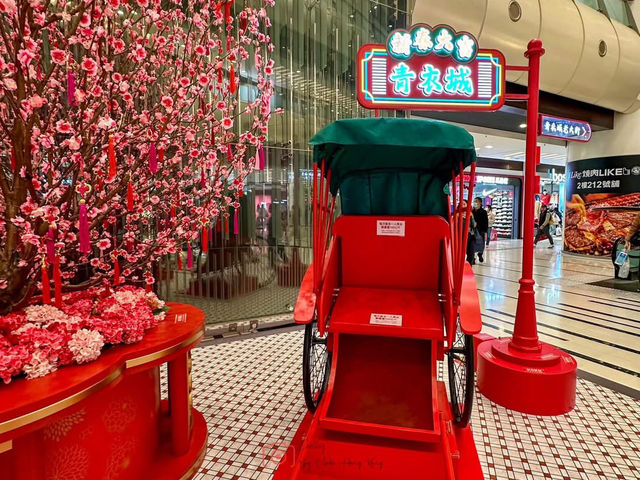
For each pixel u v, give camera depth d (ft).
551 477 6.14
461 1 15.76
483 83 8.43
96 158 5.38
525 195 8.61
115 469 5.15
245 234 13.76
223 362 10.65
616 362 10.84
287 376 9.77
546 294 19.40
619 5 25.86
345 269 7.54
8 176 5.87
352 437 6.03
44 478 4.42
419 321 6.40
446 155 6.98
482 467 6.35
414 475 5.63
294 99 14.46
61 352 4.39
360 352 7.30
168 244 6.86
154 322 5.90
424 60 8.38
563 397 7.95
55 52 4.15
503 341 9.45
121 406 5.23
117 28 6.07
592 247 31.94
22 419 3.53
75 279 9.12
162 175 6.86
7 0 3.81
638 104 26.78
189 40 6.98
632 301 17.93
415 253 7.23
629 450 6.82
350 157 7.18
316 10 14.73
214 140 7.25
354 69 15.83
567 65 19.97
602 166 29.96
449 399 8.41
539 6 18.10
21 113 4.34
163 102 5.50
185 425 6.11
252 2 12.80
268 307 14.48
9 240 5.16
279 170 14.35
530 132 8.50
